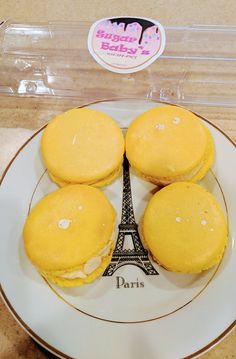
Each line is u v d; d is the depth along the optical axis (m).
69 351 0.14
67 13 0.24
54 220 0.15
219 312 0.14
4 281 0.15
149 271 0.16
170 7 0.24
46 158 0.17
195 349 0.14
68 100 0.21
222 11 0.24
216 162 0.18
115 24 0.20
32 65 0.21
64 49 0.21
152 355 0.14
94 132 0.18
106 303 0.15
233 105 0.20
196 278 0.15
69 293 0.15
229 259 0.15
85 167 0.17
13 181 0.18
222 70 0.21
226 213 0.17
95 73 0.21
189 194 0.16
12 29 0.22
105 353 0.14
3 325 0.16
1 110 0.21
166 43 0.20
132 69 0.19
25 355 0.15
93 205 0.16
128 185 0.18
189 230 0.15
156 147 0.17
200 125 0.18
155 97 0.21
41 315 0.15
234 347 0.15
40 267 0.15
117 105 0.20
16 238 0.16
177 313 0.15
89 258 0.15
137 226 0.17
